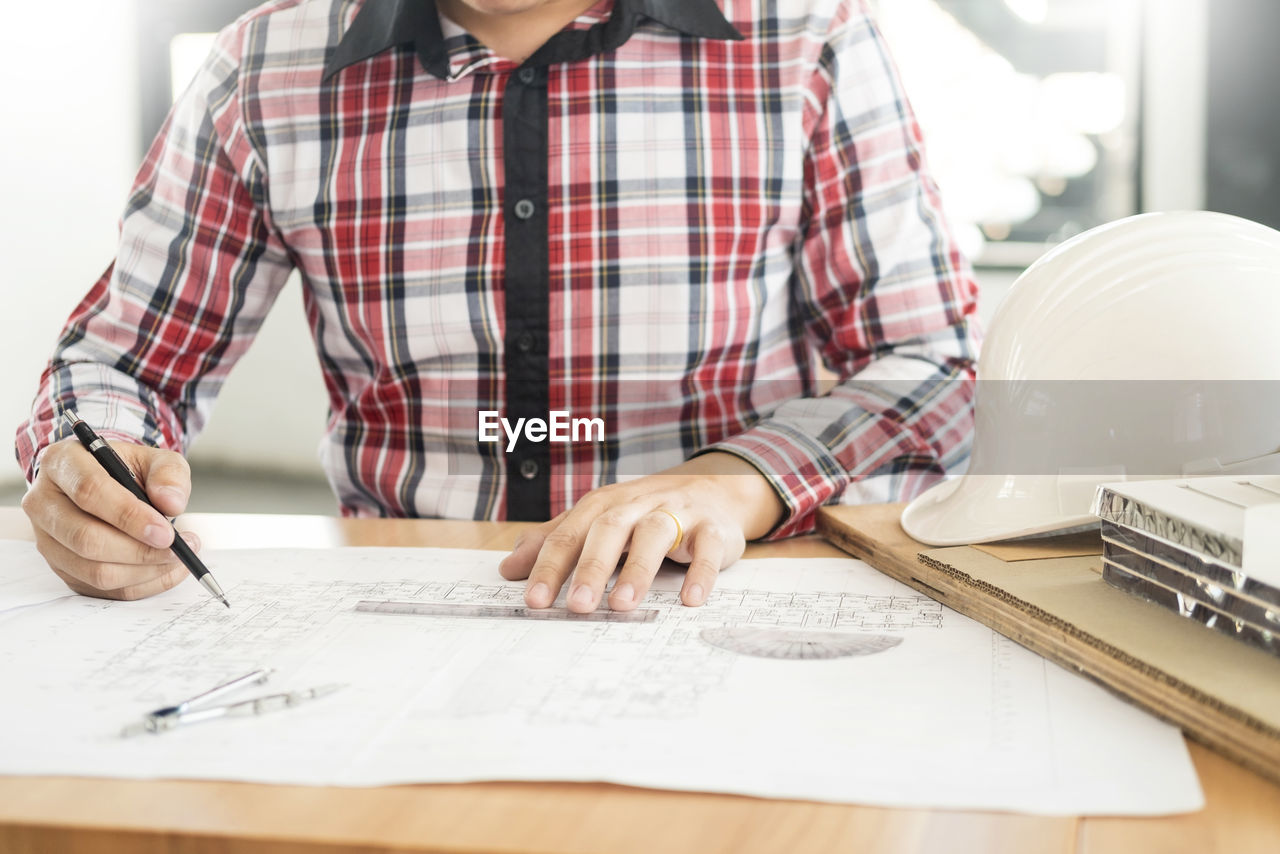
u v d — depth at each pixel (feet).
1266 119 9.81
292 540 2.70
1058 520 2.13
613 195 3.34
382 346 3.46
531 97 3.33
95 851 1.24
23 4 10.48
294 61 3.44
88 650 1.82
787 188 3.41
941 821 1.23
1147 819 1.24
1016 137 10.32
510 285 3.34
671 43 3.36
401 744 1.42
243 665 1.74
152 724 1.47
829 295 3.50
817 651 1.77
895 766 1.35
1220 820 1.24
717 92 3.37
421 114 3.35
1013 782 1.31
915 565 2.14
